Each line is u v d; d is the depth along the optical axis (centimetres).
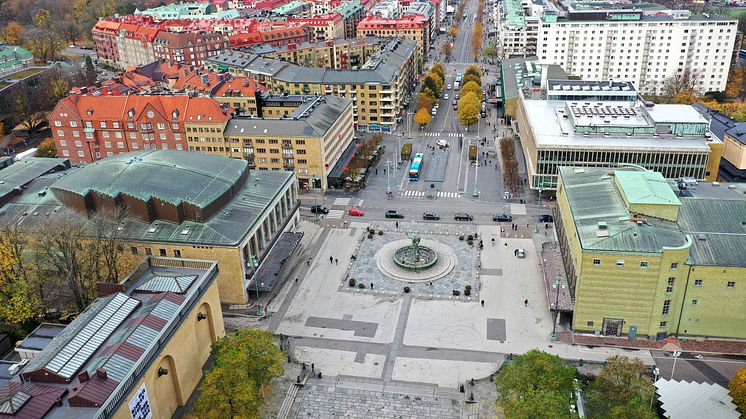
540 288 14750
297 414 11088
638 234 12325
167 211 14400
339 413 11094
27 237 13888
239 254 13825
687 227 12888
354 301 14475
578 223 13200
